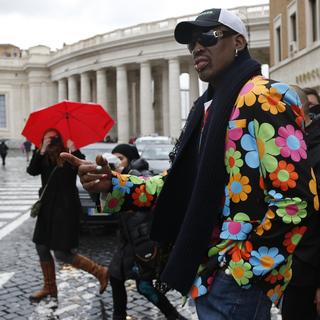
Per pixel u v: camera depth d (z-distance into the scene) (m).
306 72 21.30
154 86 64.94
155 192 2.48
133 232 4.45
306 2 21.11
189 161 2.32
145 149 15.05
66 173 5.67
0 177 27.84
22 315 5.35
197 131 2.32
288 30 24.08
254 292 2.01
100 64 61.03
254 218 2.02
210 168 2.10
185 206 2.31
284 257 1.93
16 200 17.17
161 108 64.19
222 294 2.04
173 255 2.12
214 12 2.23
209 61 2.22
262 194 2.02
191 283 2.09
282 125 1.98
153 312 5.41
